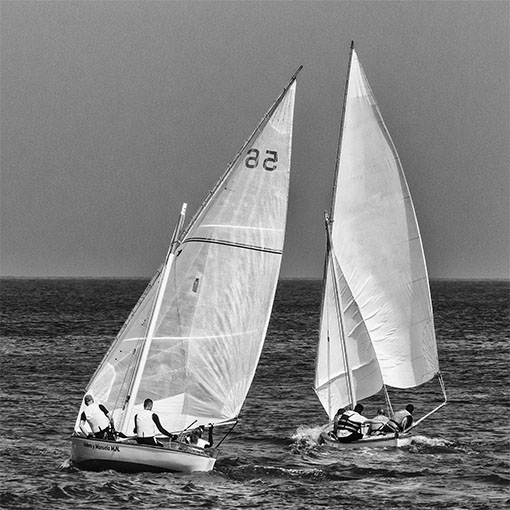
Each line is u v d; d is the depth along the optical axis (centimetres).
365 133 7919
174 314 6362
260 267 6525
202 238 6425
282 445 7400
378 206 7938
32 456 6688
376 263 7938
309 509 5506
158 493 5675
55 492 5638
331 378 7719
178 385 6369
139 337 6291
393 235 7969
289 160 6531
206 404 6438
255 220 6500
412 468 6600
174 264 6375
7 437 7481
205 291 6419
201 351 6406
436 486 6097
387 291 7969
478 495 5875
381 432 7356
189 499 5588
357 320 7806
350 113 7900
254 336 6538
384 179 7931
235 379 6494
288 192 6544
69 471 6134
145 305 6306
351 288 7875
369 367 7831
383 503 5669
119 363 6281
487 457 6975
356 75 7900
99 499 5531
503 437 7781
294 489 5941
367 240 7919
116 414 6272
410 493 5906
